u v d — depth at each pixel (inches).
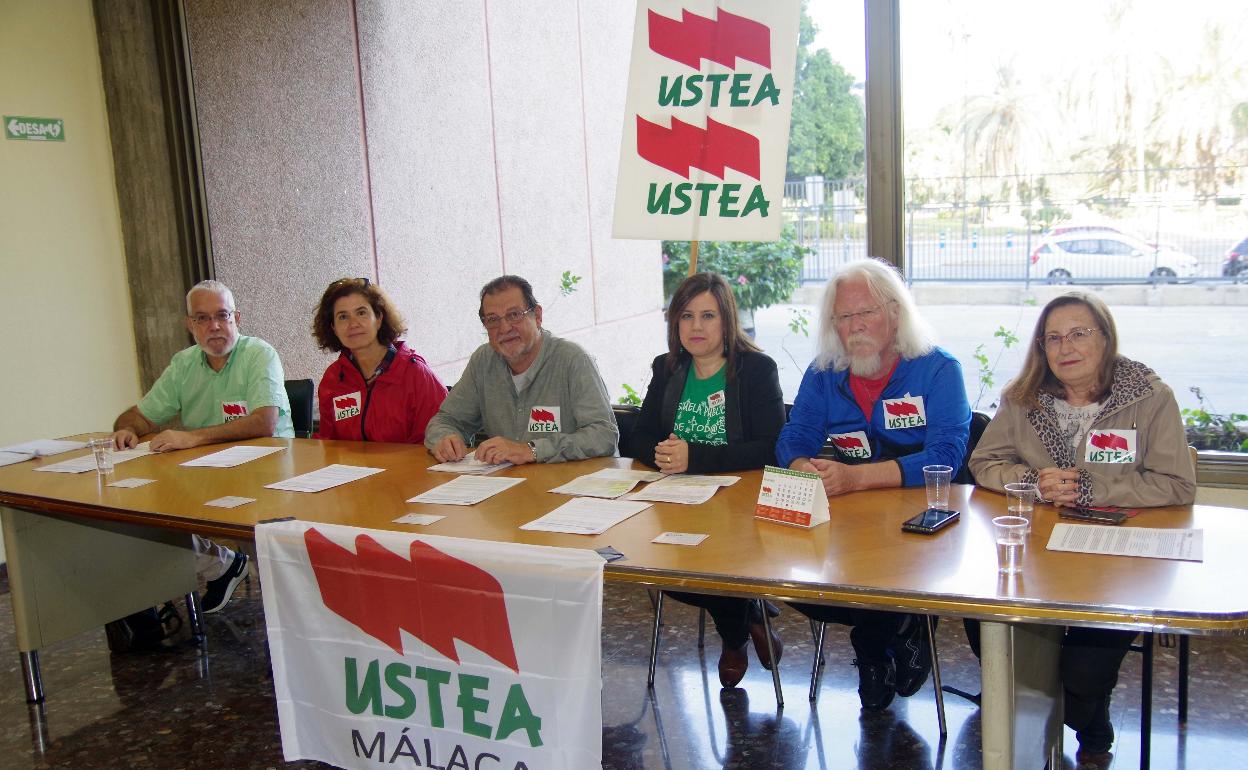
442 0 230.7
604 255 259.8
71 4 188.4
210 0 194.5
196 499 116.4
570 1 255.8
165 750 120.6
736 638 126.3
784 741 115.0
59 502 120.3
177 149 193.3
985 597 73.3
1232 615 67.9
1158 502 92.6
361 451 139.7
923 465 106.2
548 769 88.7
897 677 115.1
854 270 114.6
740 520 96.3
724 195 134.5
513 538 94.6
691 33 134.9
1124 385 97.3
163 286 198.2
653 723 121.0
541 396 135.1
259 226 204.5
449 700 92.7
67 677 142.0
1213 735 112.1
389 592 93.7
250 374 158.1
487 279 243.6
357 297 148.8
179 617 160.9
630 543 91.0
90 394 194.7
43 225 186.5
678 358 128.1
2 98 180.1
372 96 220.7
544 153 252.2
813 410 119.5
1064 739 112.2
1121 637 100.4
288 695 100.9
